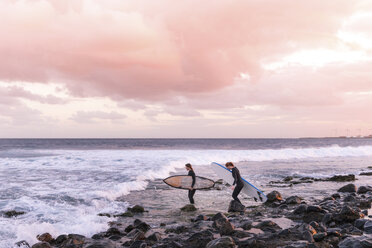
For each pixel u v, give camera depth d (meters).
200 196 13.05
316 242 5.86
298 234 6.34
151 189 14.61
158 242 6.58
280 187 15.49
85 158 29.36
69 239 6.77
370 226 6.68
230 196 13.05
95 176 17.59
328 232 6.25
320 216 8.13
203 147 85.62
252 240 5.80
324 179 18.12
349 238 5.57
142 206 11.04
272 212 9.85
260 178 19.02
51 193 12.46
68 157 29.78
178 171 22.03
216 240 5.80
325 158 36.66
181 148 78.56
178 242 6.42
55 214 9.32
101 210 10.23
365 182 17.30
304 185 16.17
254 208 10.62
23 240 6.64
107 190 13.34
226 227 6.85
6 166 22.19
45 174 18.27
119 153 39.12
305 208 8.95
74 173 18.80
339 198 11.98
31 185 14.36
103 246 6.27
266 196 11.52
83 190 13.27
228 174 13.80
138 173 18.97
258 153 38.34
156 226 8.27
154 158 29.80
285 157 36.91
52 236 7.27
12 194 12.16
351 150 44.81
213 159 30.11
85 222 8.50
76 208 10.19
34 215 9.11
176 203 11.62
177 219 9.12
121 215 9.57
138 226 7.85
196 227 7.79
